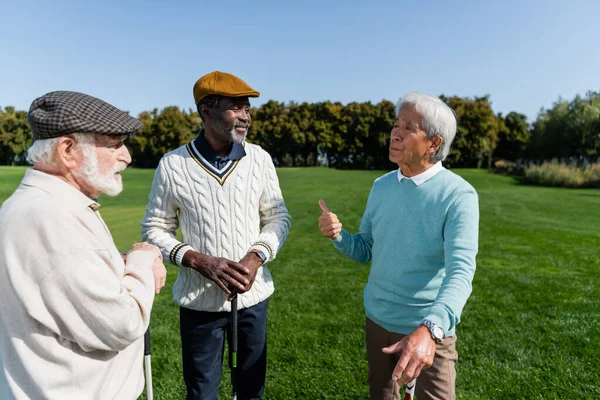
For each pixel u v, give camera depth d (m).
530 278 6.54
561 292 5.82
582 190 25.66
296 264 7.62
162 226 2.47
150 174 38.91
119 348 1.48
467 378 3.50
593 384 3.39
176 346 4.11
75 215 1.45
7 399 1.41
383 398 2.46
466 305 5.28
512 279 6.48
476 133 55.59
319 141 62.69
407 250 2.23
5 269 1.37
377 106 62.19
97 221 1.56
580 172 29.55
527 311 5.07
